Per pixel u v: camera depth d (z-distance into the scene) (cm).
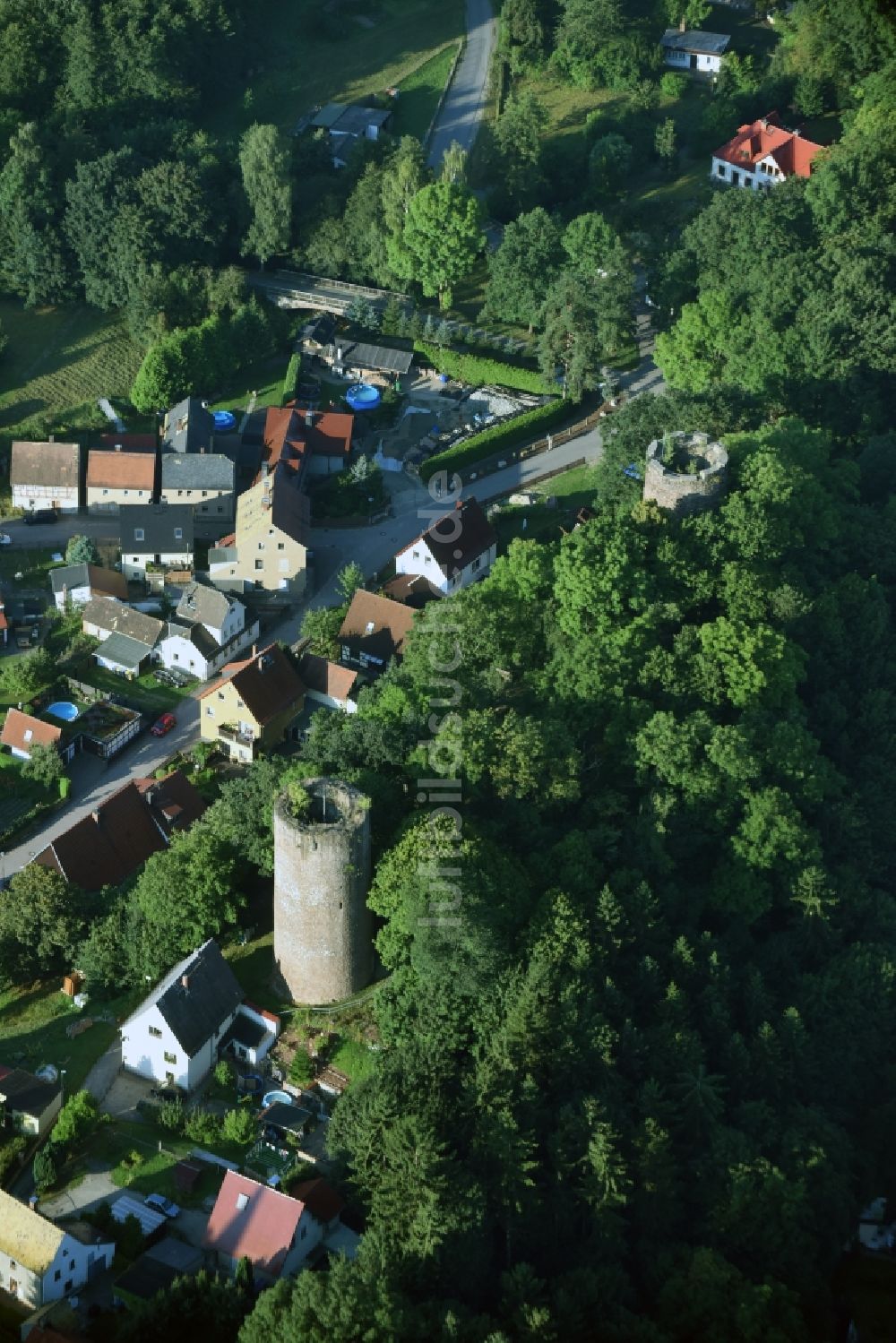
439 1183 11775
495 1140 12106
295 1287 11169
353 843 12875
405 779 14600
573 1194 12294
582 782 15038
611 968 13600
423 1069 12525
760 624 16012
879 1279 13300
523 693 15775
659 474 16812
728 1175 12581
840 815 15512
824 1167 12888
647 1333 11488
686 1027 13350
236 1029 13375
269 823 14200
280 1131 12731
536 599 16488
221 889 13812
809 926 14725
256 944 14112
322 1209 12031
